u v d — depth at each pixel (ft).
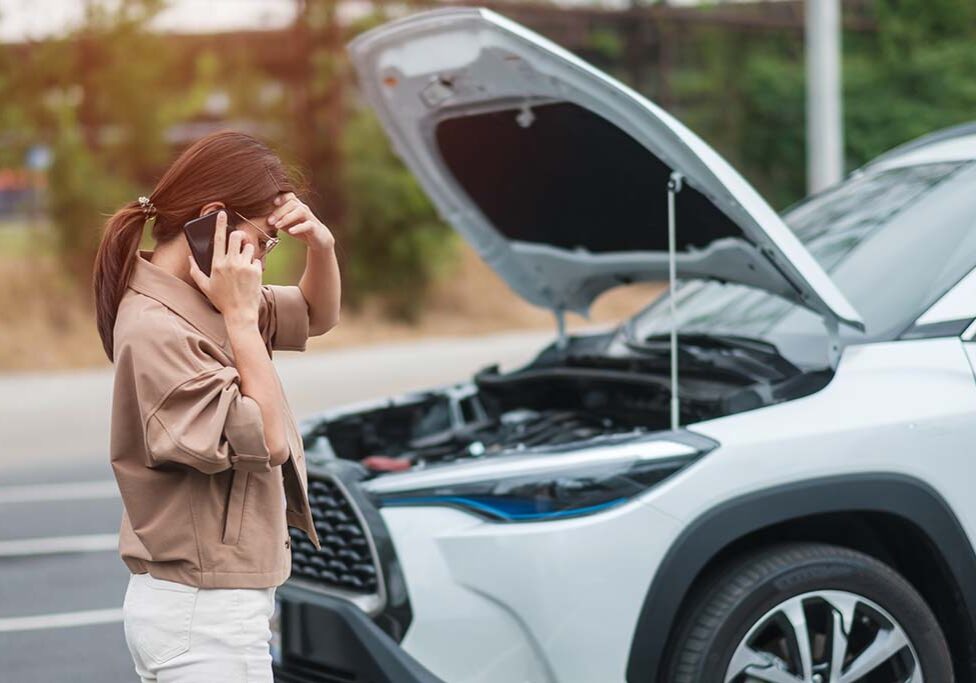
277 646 11.70
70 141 48.14
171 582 8.27
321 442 13.61
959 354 11.64
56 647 17.76
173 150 50.26
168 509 8.23
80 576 21.45
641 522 10.42
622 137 12.43
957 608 11.39
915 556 11.48
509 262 16.26
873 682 11.28
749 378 12.26
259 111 53.67
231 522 8.25
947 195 13.20
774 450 10.77
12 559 22.62
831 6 36.86
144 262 8.43
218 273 8.22
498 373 15.43
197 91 50.85
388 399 15.20
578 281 15.97
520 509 10.52
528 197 14.90
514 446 13.19
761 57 64.28
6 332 47.24
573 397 14.70
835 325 11.70
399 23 12.92
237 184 8.45
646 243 14.37
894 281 12.45
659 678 10.73
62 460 31.63
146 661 8.38
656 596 10.40
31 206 48.91
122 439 8.29
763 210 11.50
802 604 10.87
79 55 48.70
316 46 53.88
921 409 11.23
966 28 64.75
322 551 11.47
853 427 10.98
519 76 12.36
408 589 10.59
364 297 55.88
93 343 48.01
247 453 7.99
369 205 54.80
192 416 7.91
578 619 10.30
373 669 10.60
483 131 14.06
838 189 15.19
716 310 14.51
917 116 62.18
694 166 11.59
